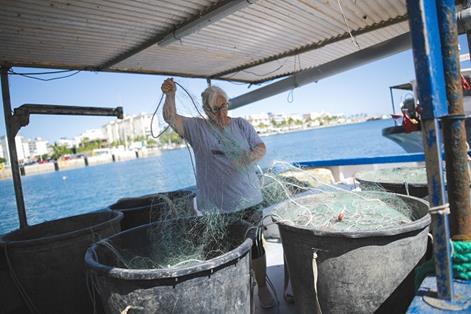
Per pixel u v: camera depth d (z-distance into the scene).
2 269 2.72
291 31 4.83
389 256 1.61
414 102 7.81
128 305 1.53
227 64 6.13
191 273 1.48
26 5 3.04
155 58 5.16
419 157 4.93
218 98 2.62
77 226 3.17
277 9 4.05
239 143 2.58
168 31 4.12
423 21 1.16
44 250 2.38
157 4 3.43
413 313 1.26
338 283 1.67
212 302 1.57
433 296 1.34
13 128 3.72
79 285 2.49
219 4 3.55
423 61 1.17
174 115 2.59
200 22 3.73
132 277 1.46
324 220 2.07
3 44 3.73
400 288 1.67
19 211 3.73
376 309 1.66
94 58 4.72
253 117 65.44
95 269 1.56
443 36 1.30
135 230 2.21
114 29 3.86
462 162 1.39
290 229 1.79
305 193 3.02
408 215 2.10
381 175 3.22
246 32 4.65
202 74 6.62
